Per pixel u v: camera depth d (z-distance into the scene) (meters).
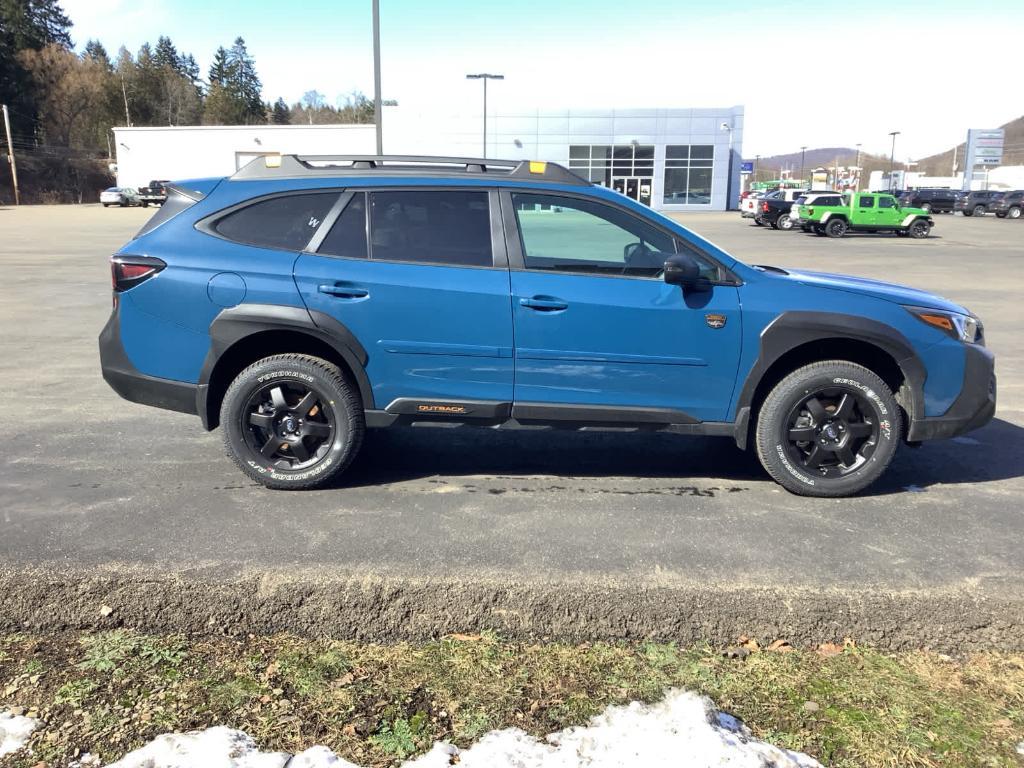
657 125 55.25
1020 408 6.51
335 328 4.11
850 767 2.37
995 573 3.44
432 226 4.20
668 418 4.25
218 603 3.17
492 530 3.86
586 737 2.46
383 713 2.60
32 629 3.17
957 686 2.83
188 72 126.50
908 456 5.20
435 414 4.27
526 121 55.28
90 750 2.38
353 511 4.09
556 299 4.09
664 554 3.59
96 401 6.41
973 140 79.44
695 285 4.12
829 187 82.38
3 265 17.52
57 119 89.94
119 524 3.87
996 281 16.08
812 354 4.35
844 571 3.43
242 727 2.51
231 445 4.30
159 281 4.14
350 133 60.50
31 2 94.56
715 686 2.79
